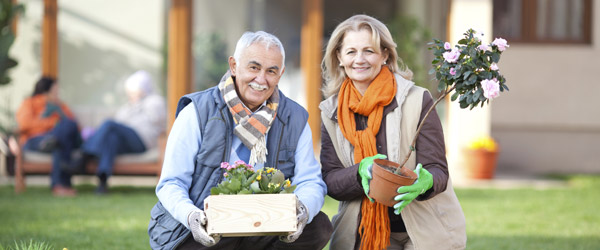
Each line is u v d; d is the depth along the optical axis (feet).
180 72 35.94
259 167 12.75
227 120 12.67
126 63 42.47
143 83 36.22
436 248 13.16
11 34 23.29
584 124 44.60
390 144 13.17
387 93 13.26
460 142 39.55
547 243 21.29
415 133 13.24
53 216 24.80
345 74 13.99
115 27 42.34
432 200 13.35
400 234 13.79
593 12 44.34
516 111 44.65
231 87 12.66
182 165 12.55
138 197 30.45
